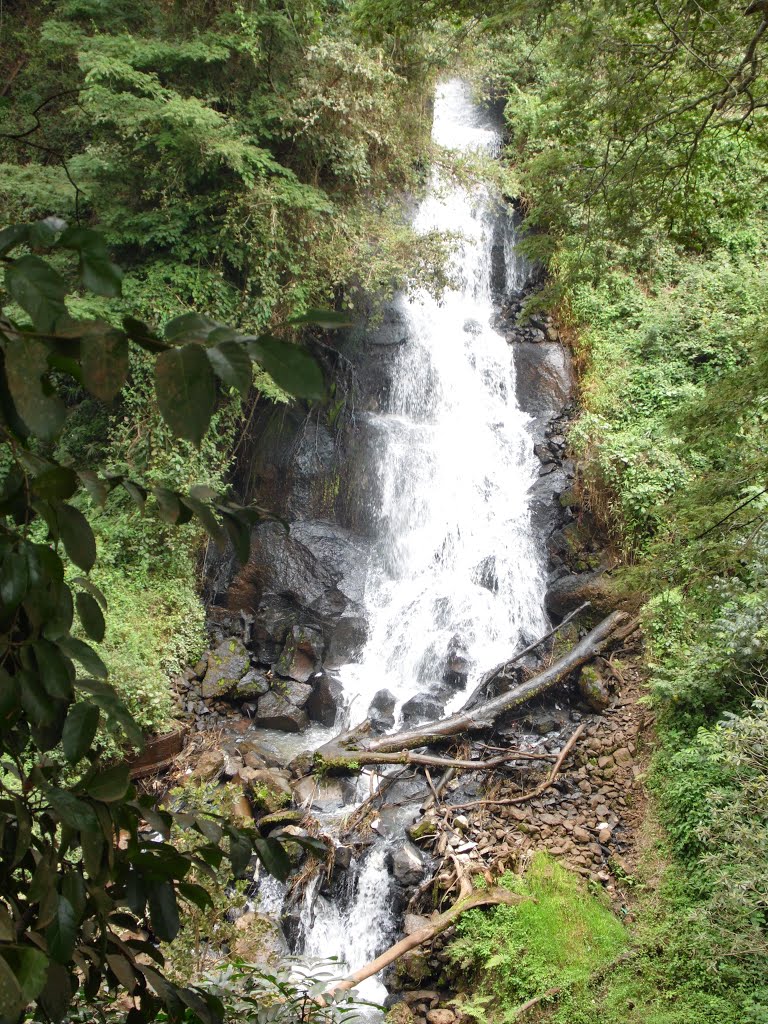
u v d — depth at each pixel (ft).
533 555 43.98
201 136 38.47
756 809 24.61
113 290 4.14
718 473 22.97
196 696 38.63
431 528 47.09
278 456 46.47
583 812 31.58
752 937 23.48
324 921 29.32
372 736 36.76
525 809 31.99
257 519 5.56
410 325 50.70
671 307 49.80
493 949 25.91
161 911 5.55
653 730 33.78
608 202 27.30
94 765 5.26
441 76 56.44
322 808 32.89
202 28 44.21
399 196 50.39
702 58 23.85
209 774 33.45
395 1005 25.57
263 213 40.81
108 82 40.11
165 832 5.66
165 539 40.65
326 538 44.73
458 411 50.96
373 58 44.16
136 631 36.73
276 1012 8.85
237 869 5.83
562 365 50.39
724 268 50.93
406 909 28.43
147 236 40.78
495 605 43.57
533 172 28.60
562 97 28.50
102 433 41.75
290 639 41.88
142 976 5.55
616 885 28.50
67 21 44.70
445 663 40.88
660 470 42.11
